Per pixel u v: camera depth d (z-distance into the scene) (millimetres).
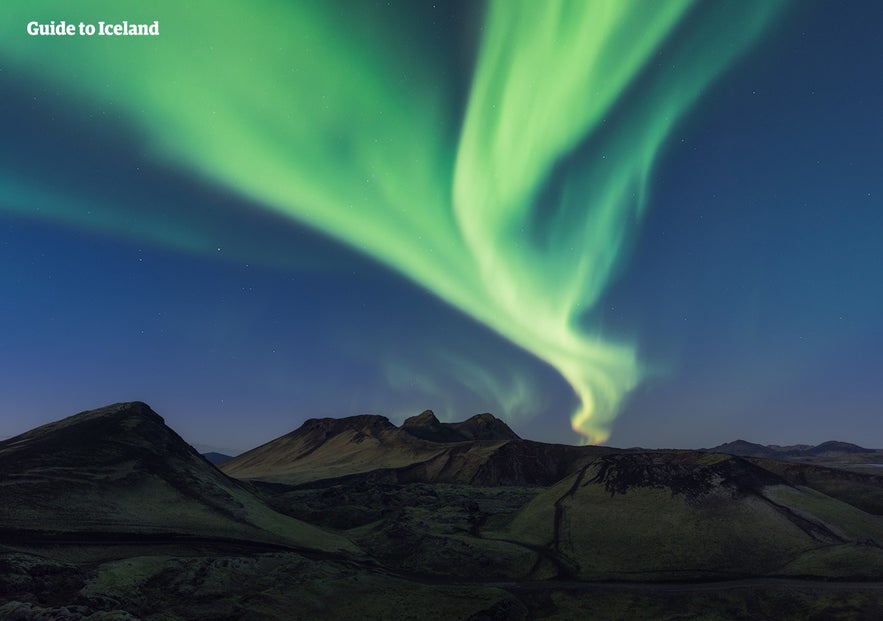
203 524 104875
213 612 73062
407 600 85938
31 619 55250
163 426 142000
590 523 128875
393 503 172000
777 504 130125
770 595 89688
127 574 75688
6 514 85375
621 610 86312
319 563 97250
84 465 111250
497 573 104000
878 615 79812
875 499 155125
